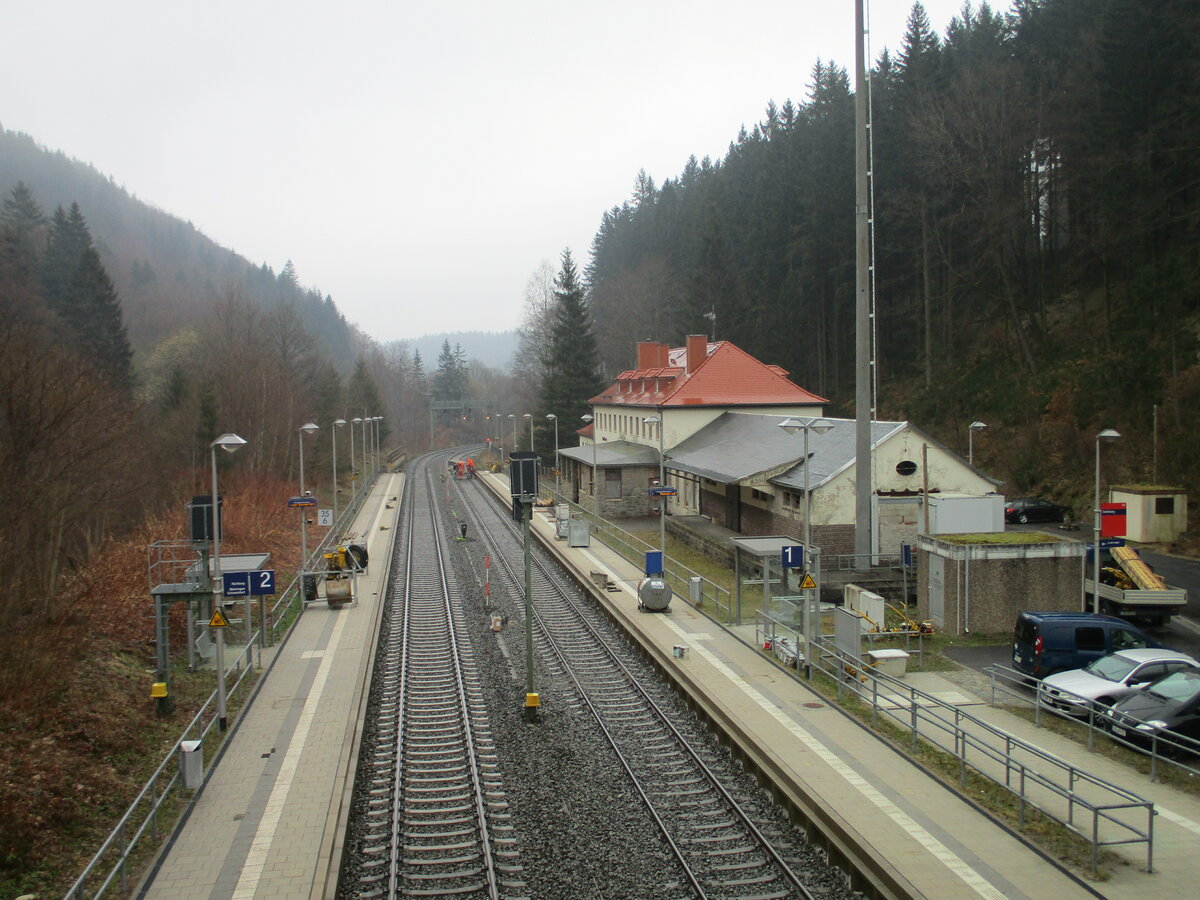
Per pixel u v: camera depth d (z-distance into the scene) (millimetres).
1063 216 65688
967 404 55031
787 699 19453
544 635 27766
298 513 54406
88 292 73062
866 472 28984
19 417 22203
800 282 68812
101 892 10930
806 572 21047
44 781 14062
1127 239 46719
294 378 74875
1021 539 25891
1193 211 42750
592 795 15789
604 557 39531
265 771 15961
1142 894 11180
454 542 47438
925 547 26781
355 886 12758
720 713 18641
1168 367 42188
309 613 29578
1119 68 46688
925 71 60500
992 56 61562
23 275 55688
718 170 111750
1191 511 38062
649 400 57625
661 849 13688
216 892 11797
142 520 38875
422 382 178750
